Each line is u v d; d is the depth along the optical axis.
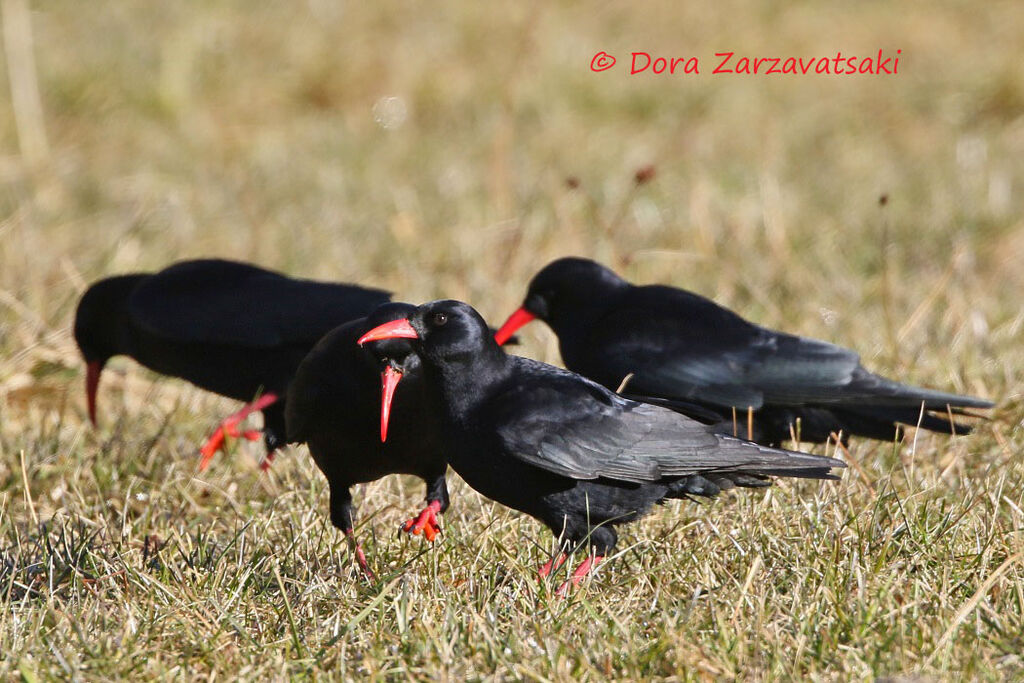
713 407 10.33
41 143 19.69
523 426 8.10
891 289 14.55
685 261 15.60
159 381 12.79
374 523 9.28
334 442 8.77
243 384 11.36
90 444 10.96
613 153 20.25
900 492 9.19
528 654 6.88
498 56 24.16
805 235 16.53
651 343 10.39
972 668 6.45
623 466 8.16
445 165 19.55
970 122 22.22
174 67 22.44
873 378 10.09
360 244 16.42
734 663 6.74
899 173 19.36
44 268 14.94
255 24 25.06
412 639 7.03
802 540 8.31
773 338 10.37
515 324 11.23
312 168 19.53
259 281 11.34
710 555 8.27
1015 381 11.61
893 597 7.34
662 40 25.09
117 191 18.56
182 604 7.52
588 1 26.88
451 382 8.18
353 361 8.45
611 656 6.80
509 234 16.19
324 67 23.25
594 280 10.98
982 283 15.02
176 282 11.35
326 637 7.18
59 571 8.23
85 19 25.02
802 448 11.20
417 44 24.69
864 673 6.50
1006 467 9.53
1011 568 7.63
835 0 27.55
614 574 8.21
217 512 9.65
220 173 19.50
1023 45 24.72
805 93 23.06
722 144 20.78
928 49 24.86
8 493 9.80
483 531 8.59
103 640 6.99
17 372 12.24
